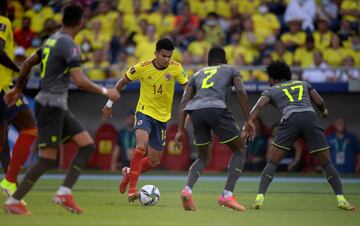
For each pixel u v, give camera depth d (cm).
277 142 3541
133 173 3641
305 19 7862
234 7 8069
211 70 3422
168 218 2933
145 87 3778
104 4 8162
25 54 7856
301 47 7431
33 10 8300
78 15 2895
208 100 3338
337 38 7462
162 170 7112
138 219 2873
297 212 3325
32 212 3058
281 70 3638
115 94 2834
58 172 6681
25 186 2884
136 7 8069
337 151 6906
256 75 7206
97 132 7238
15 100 3014
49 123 2827
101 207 3428
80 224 2644
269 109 7275
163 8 7969
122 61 7450
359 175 6688
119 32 7900
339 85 6938
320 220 2972
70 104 7494
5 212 2958
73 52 2794
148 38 7550
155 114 3794
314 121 3516
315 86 6956
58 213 3025
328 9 8006
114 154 7088
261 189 3512
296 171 6969
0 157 3994
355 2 8050
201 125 3350
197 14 8125
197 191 4681
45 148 2845
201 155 3375
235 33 7512
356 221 2952
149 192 3547
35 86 7050
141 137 3697
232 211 3294
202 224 2730
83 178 6003
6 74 3359
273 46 7575
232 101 7262
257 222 2844
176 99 7169
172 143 7144
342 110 7231
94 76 7381
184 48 7612
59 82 2836
